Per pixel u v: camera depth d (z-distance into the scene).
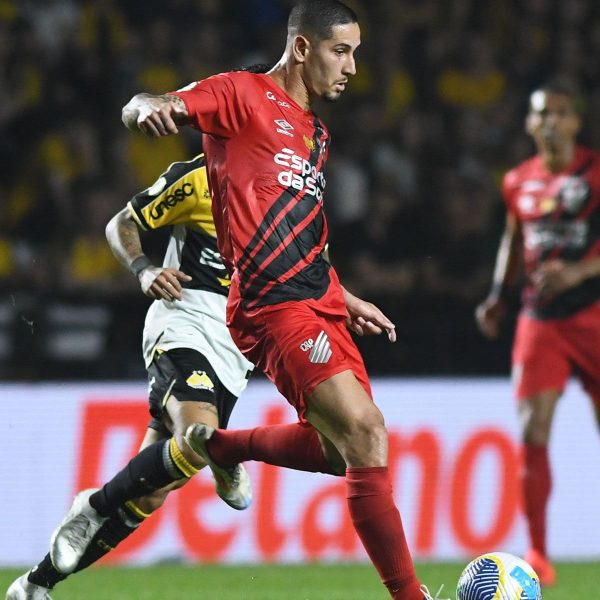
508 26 51.06
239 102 16.67
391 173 44.66
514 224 29.16
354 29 17.27
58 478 32.25
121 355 36.59
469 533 34.16
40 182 41.53
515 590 17.05
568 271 26.89
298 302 16.81
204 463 19.59
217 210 17.25
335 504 32.94
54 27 45.06
